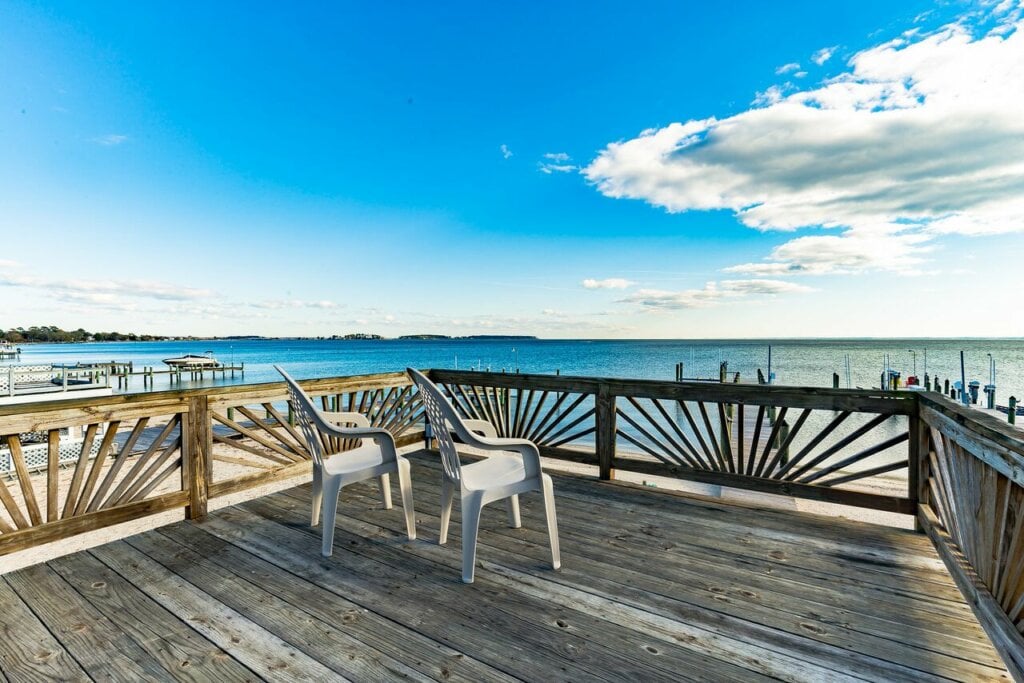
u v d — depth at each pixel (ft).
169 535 7.66
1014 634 4.07
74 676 4.20
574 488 10.23
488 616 5.17
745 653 4.45
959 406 6.29
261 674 4.20
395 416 13.83
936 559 6.58
